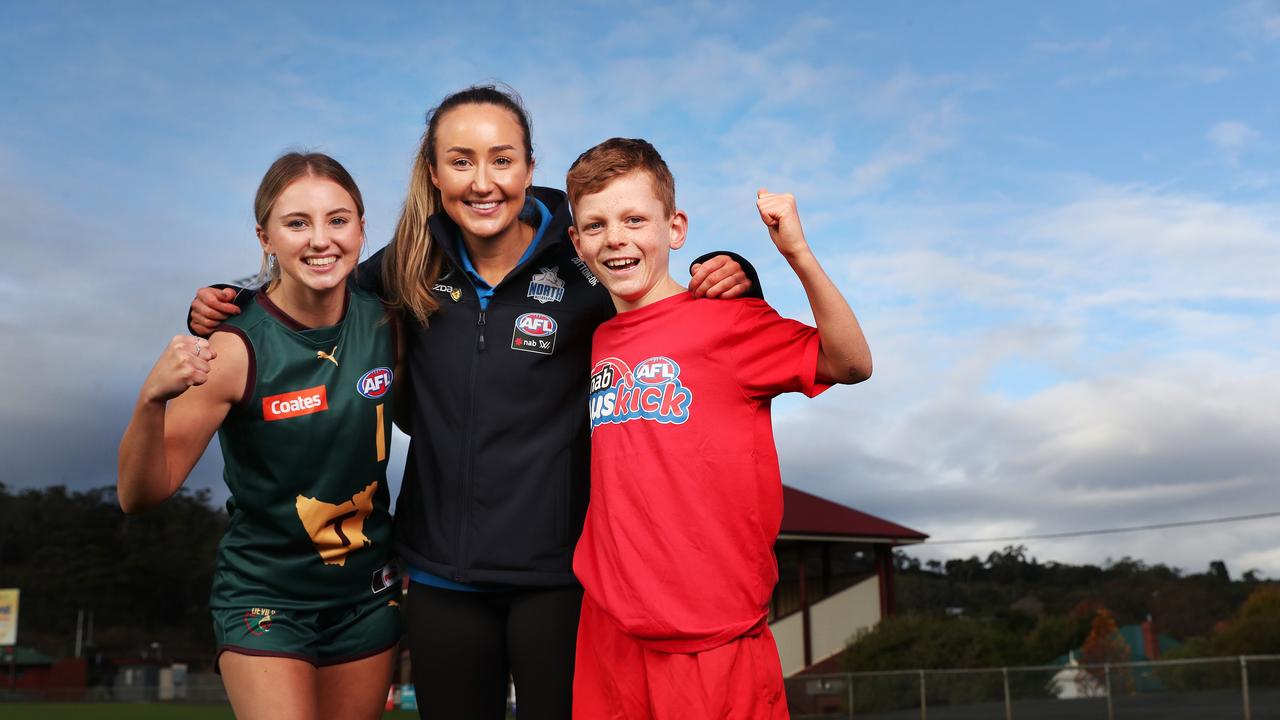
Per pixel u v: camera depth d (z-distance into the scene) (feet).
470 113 9.17
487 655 9.52
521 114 9.52
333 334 9.44
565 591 9.28
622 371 8.43
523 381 9.37
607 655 8.21
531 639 9.21
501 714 9.78
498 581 9.11
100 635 324.80
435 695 9.52
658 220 8.52
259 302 9.41
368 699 10.21
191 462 8.92
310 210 8.89
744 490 8.01
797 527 83.92
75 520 356.59
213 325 9.25
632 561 7.89
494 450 9.29
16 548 358.64
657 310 8.45
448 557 9.23
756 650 7.86
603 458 8.40
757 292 8.47
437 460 9.44
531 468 9.29
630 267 8.48
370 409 9.57
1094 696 54.08
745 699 7.68
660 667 7.76
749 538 8.02
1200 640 90.63
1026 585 264.31
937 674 58.59
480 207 9.25
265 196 9.04
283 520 9.50
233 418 9.32
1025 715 52.34
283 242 8.93
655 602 7.71
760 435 8.19
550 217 9.94
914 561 275.80
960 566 275.39
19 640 313.94
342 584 9.86
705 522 7.86
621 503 8.10
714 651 7.64
